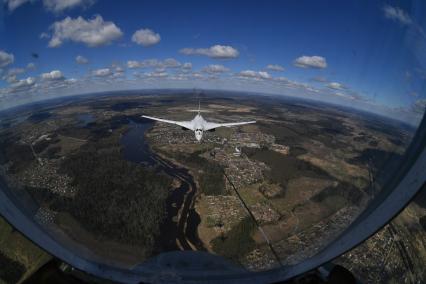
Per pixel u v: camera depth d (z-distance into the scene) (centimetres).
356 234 433
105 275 589
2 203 461
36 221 559
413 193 338
